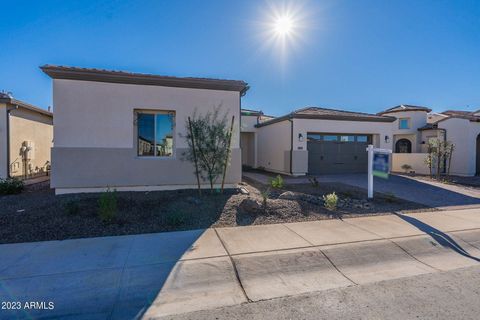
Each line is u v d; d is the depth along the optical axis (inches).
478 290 133.9
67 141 321.1
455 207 310.3
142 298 123.6
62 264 152.3
